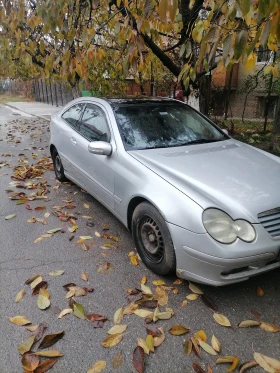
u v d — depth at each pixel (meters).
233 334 2.19
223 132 4.01
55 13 3.23
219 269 2.29
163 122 3.75
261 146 6.78
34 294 2.58
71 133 4.44
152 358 2.01
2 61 5.37
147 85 9.26
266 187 2.65
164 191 2.63
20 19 3.97
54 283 2.73
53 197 4.66
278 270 2.91
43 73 6.27
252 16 2.23
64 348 2.08
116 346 2.09
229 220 2.32
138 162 3.04
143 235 2.92
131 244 3.37
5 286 2.68
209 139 3.78
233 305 2.47
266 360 1.97
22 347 2.06
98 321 2.29
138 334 2.19
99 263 3.03
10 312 2.38
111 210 3.54
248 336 2.17
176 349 2.07
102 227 3.74
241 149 3.52
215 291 2.62
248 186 2.64
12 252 3.21
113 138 3.44
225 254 2.24
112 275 2.84
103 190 3.61
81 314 2.35
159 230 2.69
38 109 19.00
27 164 6.48
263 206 2.44
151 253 2.82
